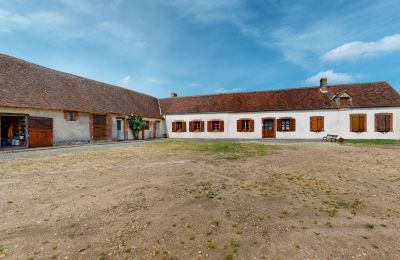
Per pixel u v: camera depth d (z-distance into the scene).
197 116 26.30
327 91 22.88
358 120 20.28
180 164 8.29
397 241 3.12
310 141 18.69
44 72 17.19
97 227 3.50
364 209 4.22
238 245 3.01
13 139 14.80
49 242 3.08
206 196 4.83
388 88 20.88
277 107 23.06
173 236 3.23
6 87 13.54
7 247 2.96
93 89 20.59
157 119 26.66
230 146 14.74
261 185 5.64
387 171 7.12
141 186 5.54
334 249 2.92
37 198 4.74
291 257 2.76
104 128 19.52
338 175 6.63
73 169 7.49
